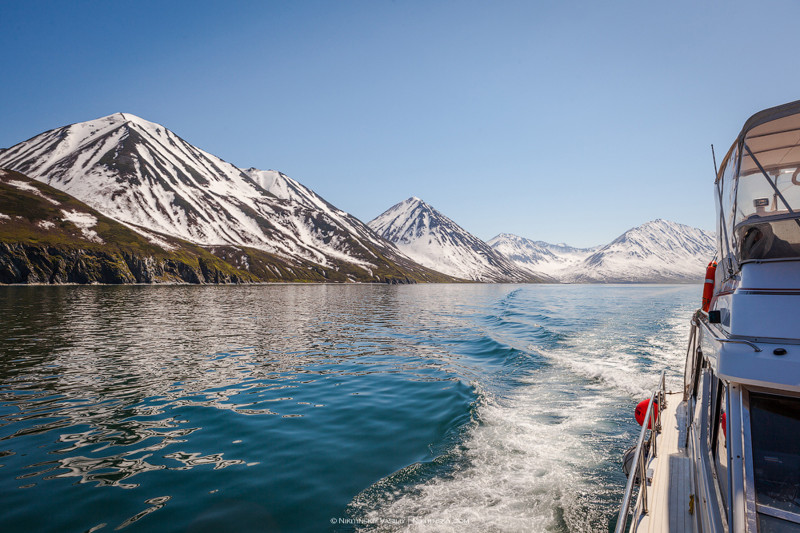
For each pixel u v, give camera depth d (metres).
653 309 57.41
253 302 75.62
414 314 55.22
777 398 4.14
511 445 10.74
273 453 10.53
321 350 26.70
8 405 15.09
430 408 13.96
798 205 5.09
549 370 19.09
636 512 6.23
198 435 11.91
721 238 6.83
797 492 3.85
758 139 5.20
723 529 4.27
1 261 119.94
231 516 7.67
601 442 10.91
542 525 7.34
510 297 100.75
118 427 12.69
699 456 6.15
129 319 44.59
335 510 7.84
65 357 24.34
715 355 4.74
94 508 8.02
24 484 9.04
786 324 4.28
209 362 22.97
